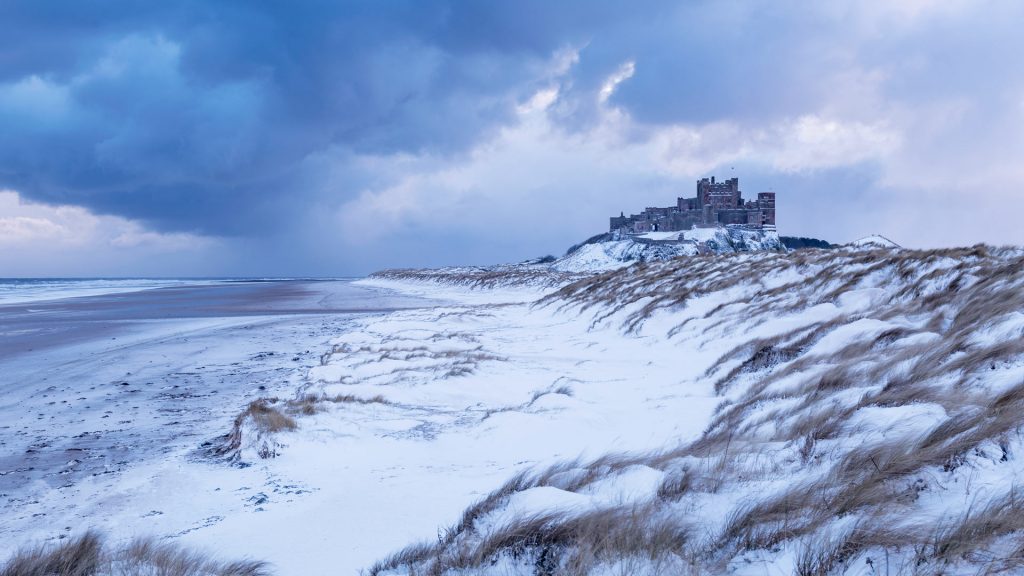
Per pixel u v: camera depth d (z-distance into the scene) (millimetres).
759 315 17906
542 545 4223
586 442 9273
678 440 8391
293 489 8133
